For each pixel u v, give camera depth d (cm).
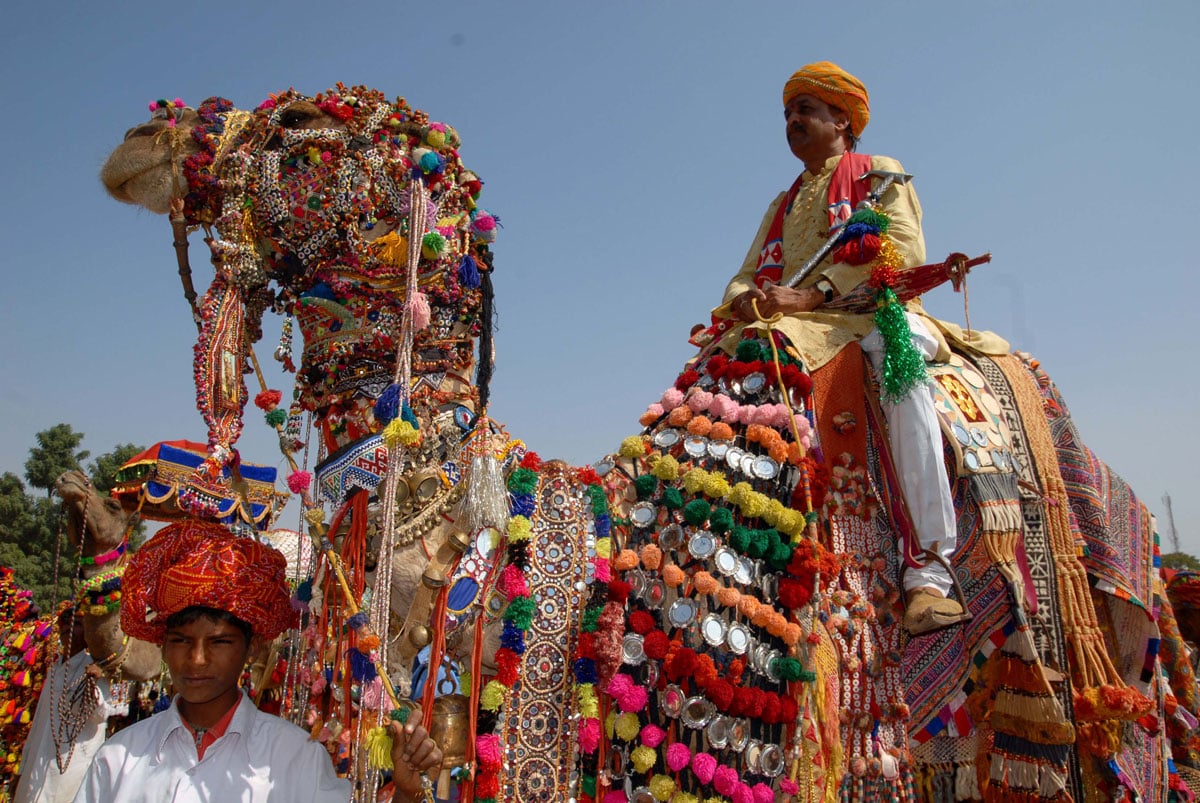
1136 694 294
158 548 225
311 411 242
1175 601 556
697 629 227
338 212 233
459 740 208
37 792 424
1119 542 349
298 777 220
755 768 226
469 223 246
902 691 281
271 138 240
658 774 218
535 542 227
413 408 229
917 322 313
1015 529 289
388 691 192
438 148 243
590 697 213
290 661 263
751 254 368
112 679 431
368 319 234
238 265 236
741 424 259
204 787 215
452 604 212
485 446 221
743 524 245
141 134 241
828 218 330
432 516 221
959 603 270
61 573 1180
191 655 215
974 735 311
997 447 301
